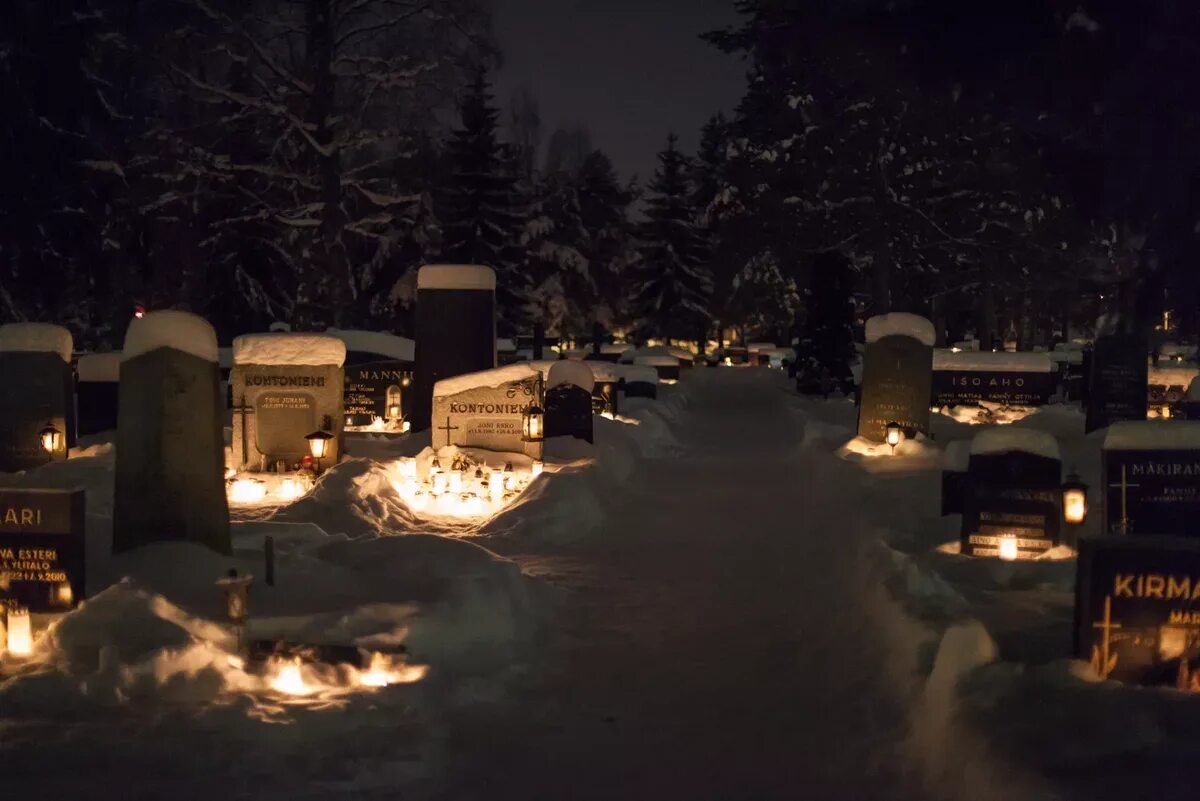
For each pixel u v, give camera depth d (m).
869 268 52.91
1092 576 7.10
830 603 11.23
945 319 61.94
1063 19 7.95
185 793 6.15
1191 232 8.09
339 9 35.56
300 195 40.72
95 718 7.14
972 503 11.23
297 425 17.66
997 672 7.17
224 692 7.72
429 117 36.59
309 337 17.75
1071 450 18.47
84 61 37.00
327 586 9.77
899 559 10.83
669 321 80.44
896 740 7.41
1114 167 8.30
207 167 37.19
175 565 10.05
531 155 71.00
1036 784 5.53
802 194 47.06
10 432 18.77
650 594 11.69
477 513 15.98
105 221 38.12
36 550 8.80
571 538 14.64
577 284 69.56
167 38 34.06
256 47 34.16
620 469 20.38
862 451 21.11
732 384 54.81
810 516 16.47
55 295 37.12
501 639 9.63
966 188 42.94
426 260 51.06
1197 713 6.33
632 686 8.73
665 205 80.50
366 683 8.11
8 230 34.81
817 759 7.22
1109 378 21.55
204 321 10.78
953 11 8.50
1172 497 10.49
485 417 18.36
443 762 7.07
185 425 10.58
